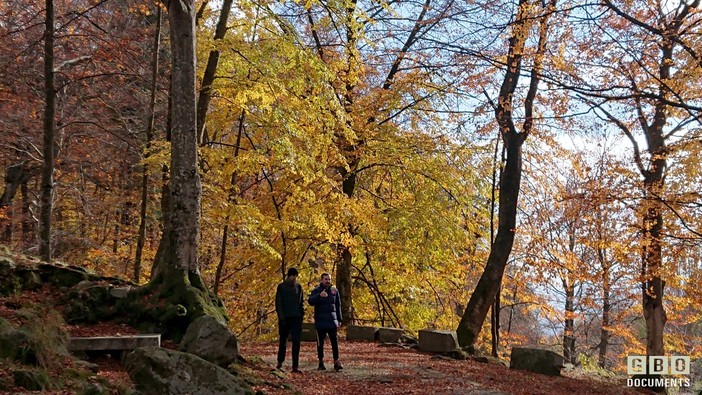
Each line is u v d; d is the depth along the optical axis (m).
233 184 17.14
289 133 13.91
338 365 10.38
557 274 17.27
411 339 16.02
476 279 25.59
